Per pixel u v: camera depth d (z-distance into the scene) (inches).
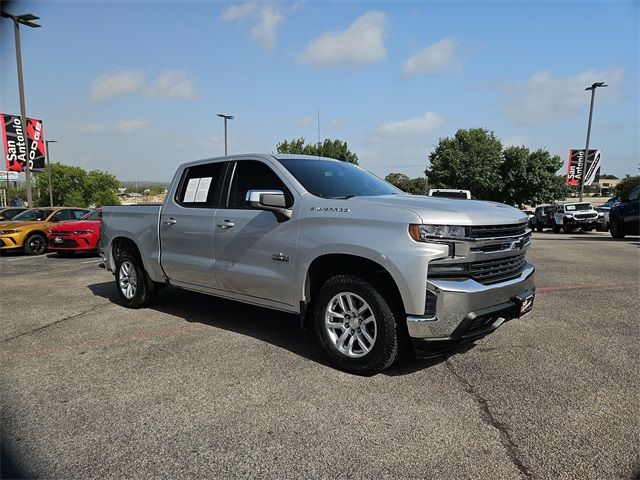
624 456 105.1
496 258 148.6
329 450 108.7
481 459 104.7
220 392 140.2
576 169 1273.4
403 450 108.4
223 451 108.7
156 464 103.9
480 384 144.1
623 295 269.3
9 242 528.1
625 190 2524.6
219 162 203.6
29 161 832.9
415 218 137.2
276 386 144.0
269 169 183.0
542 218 1230.3
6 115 807.1
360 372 151.1
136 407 131.0
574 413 125.0
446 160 2007.9
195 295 280.1
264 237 174.7
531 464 102.6
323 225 156.7
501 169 2009.1
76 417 125.6
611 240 706.2
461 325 135.4
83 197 2994.6
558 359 165.2
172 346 183.0
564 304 246.8
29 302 266.7
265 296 178.5
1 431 118.4
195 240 203.8
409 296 136.3
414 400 133.5
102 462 104.7
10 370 159.5
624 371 153.9
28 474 100.3
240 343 185.8
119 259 251.3
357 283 148.3
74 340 192.7
